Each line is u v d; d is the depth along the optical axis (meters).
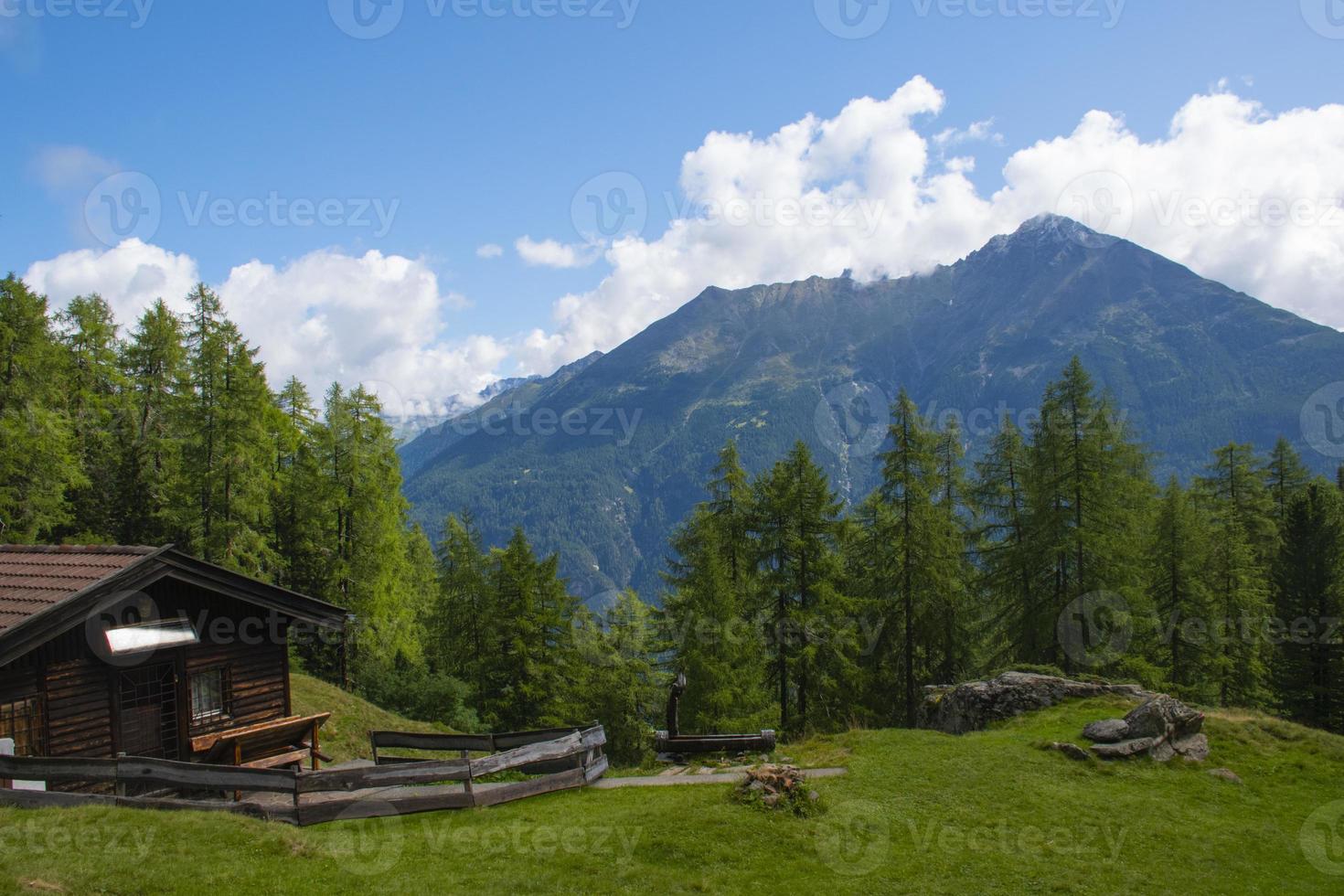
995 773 15.27
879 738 18.02
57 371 32.19
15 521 30.09
